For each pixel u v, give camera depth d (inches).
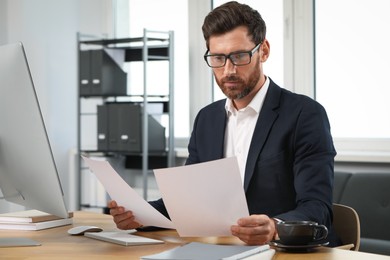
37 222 81.7
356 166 153.9
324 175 75.9
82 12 209.6
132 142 180.2
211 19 78.2
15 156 73.5
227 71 77.9
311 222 64.9
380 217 133.3
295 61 169.2
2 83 71.4
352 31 160.9
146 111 179.5
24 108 69.0
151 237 73.8
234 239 71.5
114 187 74.1
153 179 195.8
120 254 63.2
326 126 81.4
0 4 198.5
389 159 143.9
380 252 124.0
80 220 89.0
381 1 155.8
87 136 210.1
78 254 63.7
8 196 81.6
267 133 82.3
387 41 155.6
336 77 164.1
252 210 81.1
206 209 64.9
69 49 206.8
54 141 202.8
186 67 194.1
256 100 85.1
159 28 200.4
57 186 69.9
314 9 167.0
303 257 60.5
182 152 184.9
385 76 156.3
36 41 198.1
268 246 61.8
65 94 205.8
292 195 81.2
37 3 198.2
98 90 185.0
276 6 173.5
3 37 198.8
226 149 88.7
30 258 62.4
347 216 79.4
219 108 90.9
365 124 159.9
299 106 82.6
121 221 76.5
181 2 195.3
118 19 210.2
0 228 82.7
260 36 79.1
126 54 191.3
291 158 81.3
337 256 60.9
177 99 196.4
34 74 197.5
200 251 59.7
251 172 81.5
